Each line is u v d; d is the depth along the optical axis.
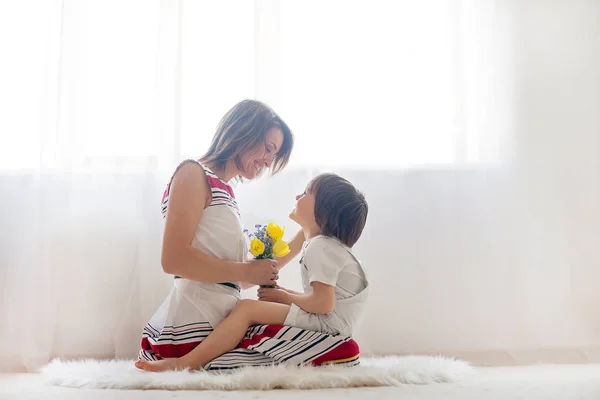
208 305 1.68
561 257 2.33
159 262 2.19
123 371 1.60
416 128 2.33
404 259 2.29
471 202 2.33
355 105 2.33
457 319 2.28
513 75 2.39
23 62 2.30
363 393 1.31
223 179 1.85
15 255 2.19
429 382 1.51
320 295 1.67
